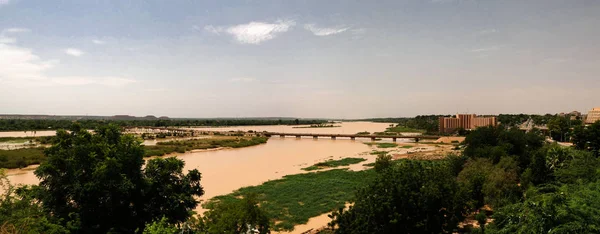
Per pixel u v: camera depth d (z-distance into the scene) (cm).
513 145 5222
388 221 1923
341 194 4222
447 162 4666
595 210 1238
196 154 9300
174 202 2033
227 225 1938
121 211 1909
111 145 2012
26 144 10906
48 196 1792
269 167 6775
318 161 7688
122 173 1870
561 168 2917
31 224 1434
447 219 2152
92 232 1778
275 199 4009
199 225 1969
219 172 6138
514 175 3381
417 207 1986
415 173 2178
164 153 9081
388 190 2022
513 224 1466
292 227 3053
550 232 1209
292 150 10338
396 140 14200
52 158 1839
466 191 2464
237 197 4097
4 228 1355
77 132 2070
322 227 2983
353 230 1977
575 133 5541
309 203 3812
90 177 1842
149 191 2008
